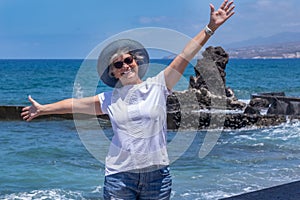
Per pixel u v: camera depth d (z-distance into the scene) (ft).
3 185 33.37
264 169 37.93
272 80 231.91
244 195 14.53
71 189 32.30
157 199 10.70
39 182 34.35
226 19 10.39
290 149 48.47
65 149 49.34
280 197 14.23
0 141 55.21
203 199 28.76
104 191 10.85
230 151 46.52
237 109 75.31
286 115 70.33
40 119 72.49
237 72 314.76
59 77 249.14
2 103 119.34
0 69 367.86
